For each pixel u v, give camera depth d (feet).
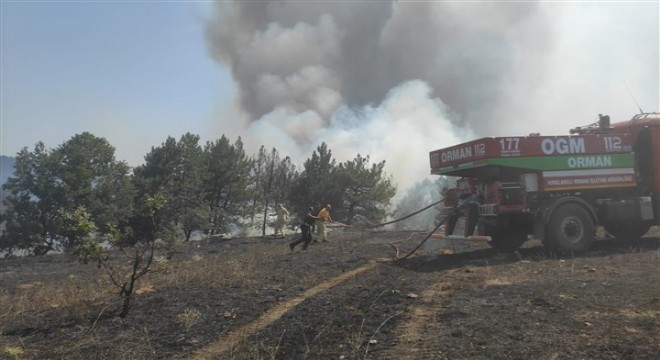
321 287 23.93
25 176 100.17
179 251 49.93
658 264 24.18
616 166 32.94
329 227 68.74
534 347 12.54
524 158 30.86
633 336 12.92
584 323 14.33
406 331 14.94
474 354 12.35
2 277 38.37
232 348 14.49
